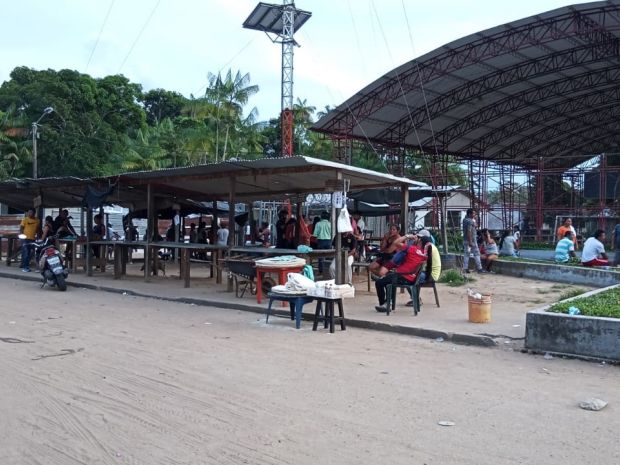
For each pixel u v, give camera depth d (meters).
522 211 34.47
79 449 4.49
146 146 46.97
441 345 8.38
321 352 7.75
